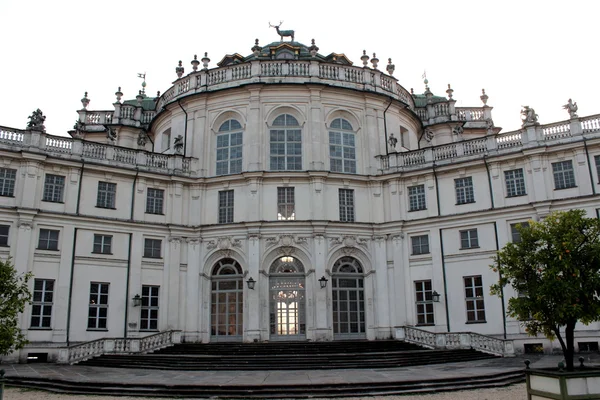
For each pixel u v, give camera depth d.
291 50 43.25
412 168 37.25
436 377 20.06
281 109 38.22
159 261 35.22
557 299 18.14
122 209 34.84
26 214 31.17
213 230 36.19
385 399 17.28
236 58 42.62
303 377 21.22
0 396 14.45
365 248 36.69
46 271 31.53
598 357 26.53
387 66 43.94
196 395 18.56
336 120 38.91
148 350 30.64
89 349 28.94
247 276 34.81
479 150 35.66
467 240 34.88
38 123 32.94
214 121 38.56
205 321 35.12
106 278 33.31
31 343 29.95
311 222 35.50
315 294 34.72
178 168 37.12
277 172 36.25
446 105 46.75
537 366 22.92
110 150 35.12
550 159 33.19
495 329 32.56
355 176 37.47
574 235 18.38
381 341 32.53
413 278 35.91
